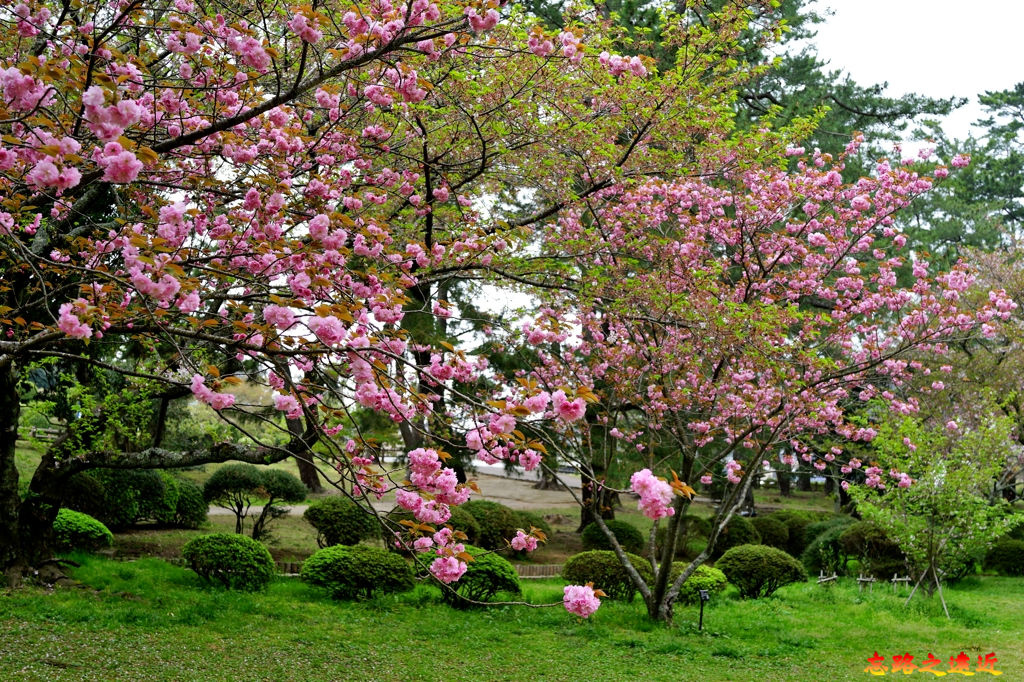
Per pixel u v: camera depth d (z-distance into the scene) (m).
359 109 6.56
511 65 6.98
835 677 7.76
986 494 15.21
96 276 3.58
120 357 11.38
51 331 3.48
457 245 6.08
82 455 9.41
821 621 10.30
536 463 3.58
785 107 15.76
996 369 15.16
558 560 14.16
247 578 9.70
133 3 3.62
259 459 9.11
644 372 9.99
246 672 6.84
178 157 4.71
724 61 8.30
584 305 8.37
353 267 5.89
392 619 9.12
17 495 8.92
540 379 9.62
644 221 8.76
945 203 24.25
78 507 11.80
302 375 4.26
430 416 4.45
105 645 7.11
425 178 6.63
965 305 15.64
